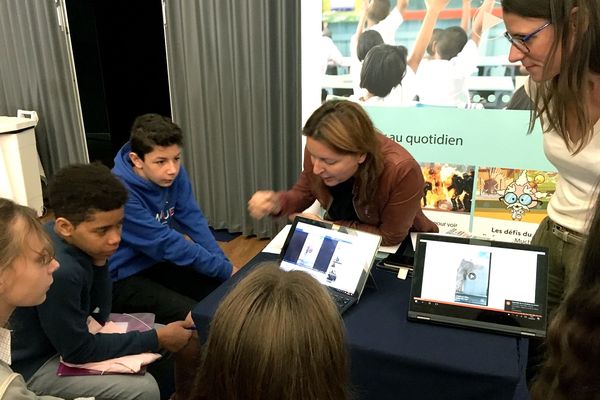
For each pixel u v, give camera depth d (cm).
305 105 252
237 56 304
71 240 132
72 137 374
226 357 62
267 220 332
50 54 353
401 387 110
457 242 125
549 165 218
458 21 214
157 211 191
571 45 101
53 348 139
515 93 214
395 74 230
